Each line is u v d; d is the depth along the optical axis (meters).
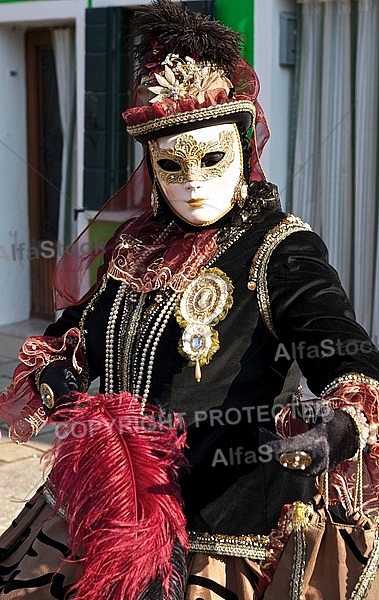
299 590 1.91
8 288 8.21
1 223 8.05
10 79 7.92
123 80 6.84
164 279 2.09
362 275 6.14
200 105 2.02
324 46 6.12
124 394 2.01
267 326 2.00
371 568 1.88
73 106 7.55
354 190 6.15
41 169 8.13
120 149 6.91
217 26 2.13
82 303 2.35
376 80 5.97
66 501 2.00
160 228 2.22
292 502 2.02
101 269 2.34
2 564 2.20
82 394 2.07
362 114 6.02
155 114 2.04
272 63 6.14
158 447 1.95
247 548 1.98
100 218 2.78
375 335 6.05
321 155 6.22
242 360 2.01
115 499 1.89
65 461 1.97
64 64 7.56
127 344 2.12
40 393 2.23
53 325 2.37
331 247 6.25
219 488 2.00
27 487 4.54
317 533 1.91
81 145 7.19
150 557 1.87
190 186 2.05
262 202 2.12
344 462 1.96
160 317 2.07
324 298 1.94
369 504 2.04
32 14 7.36
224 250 2.07
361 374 1.79
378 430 1.77
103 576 1.86
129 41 2.29
